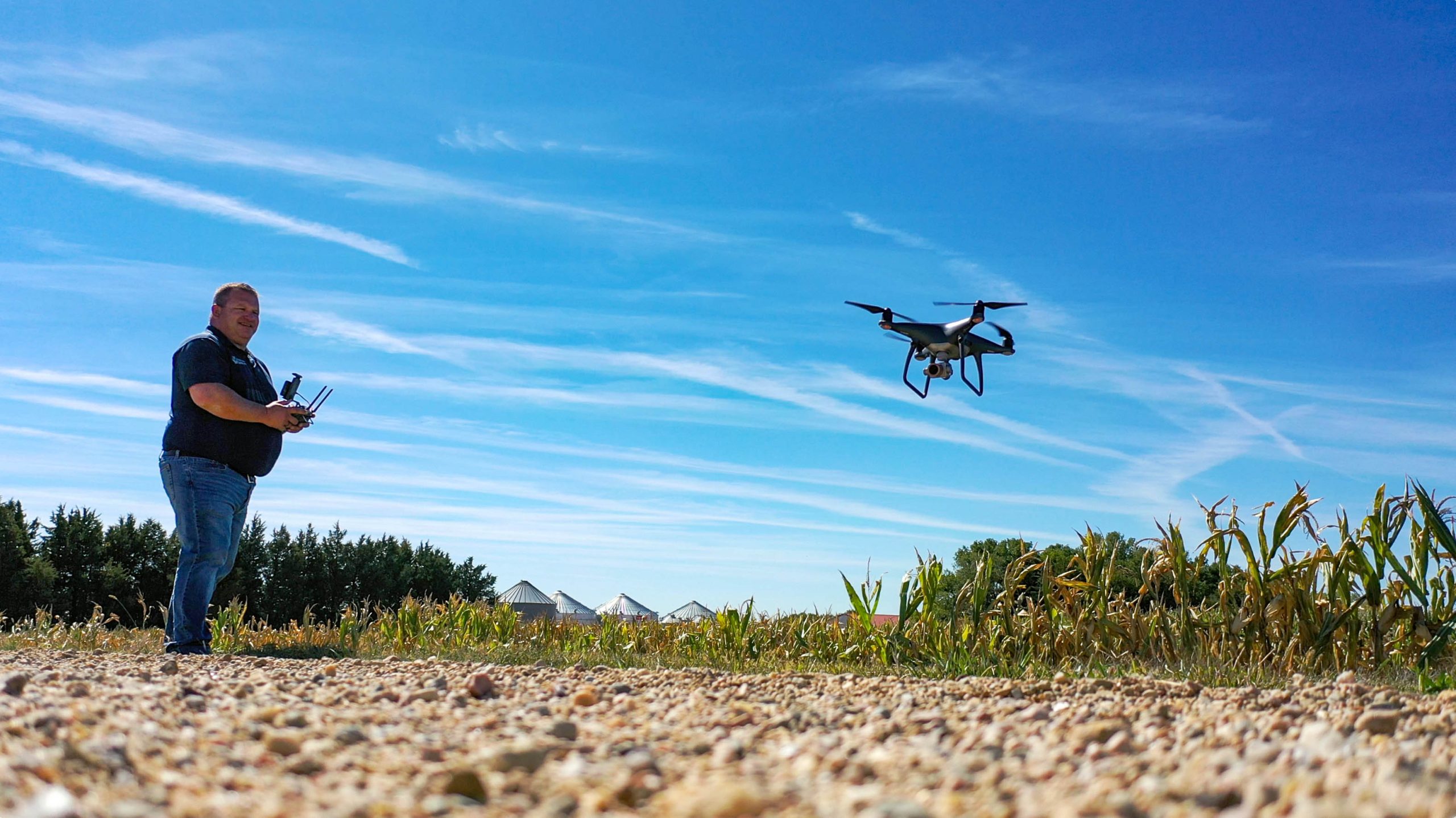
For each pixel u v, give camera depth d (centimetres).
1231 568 562
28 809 155
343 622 888
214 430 601
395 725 276
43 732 228
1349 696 362
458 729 270
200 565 600
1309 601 532
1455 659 510
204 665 486
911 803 154
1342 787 173
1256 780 177
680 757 226
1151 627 567
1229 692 383
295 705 306
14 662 495
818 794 176
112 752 203
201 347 600
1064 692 384
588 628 870
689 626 833
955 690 386
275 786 188
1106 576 587
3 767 182
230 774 196
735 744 231
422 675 440
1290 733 255
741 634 693
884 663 588
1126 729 264
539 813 162
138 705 286
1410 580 520
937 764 208
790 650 694
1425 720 284
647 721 294
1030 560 638
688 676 450
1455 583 523
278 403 614
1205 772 195
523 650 686
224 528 610
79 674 389
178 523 602
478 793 176
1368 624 541
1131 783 187
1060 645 588
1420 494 523
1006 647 597
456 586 2950
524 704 340
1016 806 163
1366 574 522
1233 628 539
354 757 217
